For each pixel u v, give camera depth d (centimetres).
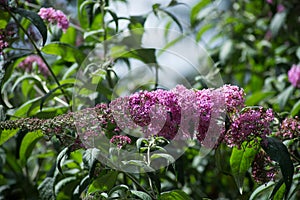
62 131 81
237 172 84
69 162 96
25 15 88
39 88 107
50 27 98
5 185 110
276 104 115
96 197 81
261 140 81
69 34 112
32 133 94
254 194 87
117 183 100
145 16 106
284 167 80
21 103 111
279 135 85
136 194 81
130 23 106
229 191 115
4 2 89
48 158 114
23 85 107
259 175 84
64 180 94
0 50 91
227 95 81
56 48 97
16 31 100
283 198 87
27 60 104
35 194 106
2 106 91
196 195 104
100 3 101
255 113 80
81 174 96
